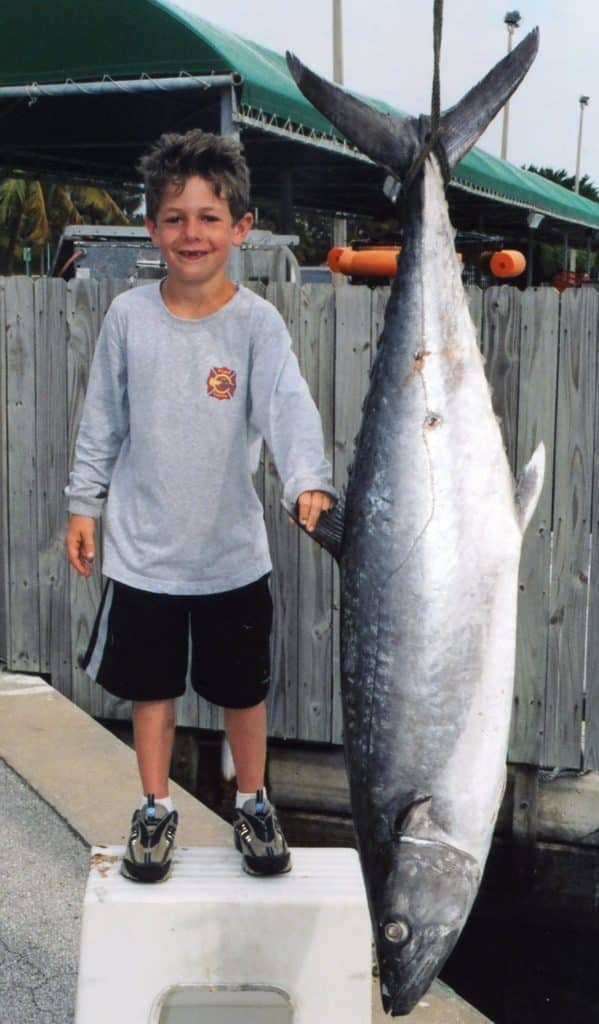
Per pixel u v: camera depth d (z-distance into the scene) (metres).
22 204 26.45
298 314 4.68
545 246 19.97
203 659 2.73
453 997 3.13
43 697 5.08
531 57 2.03
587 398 4.40
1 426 5.33
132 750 4.46
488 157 12.55
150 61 5.67
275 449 2.44
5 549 5.43
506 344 4.44
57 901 3.33
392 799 1.88
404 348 2.04
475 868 1.86
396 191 2.11
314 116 6.41
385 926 1.84
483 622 1.91
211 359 2.58
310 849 2.79
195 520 2.62
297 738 5.06
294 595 4.96
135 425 2.63
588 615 4.57
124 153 10.55
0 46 5.91
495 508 1.97
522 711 4.70
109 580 2.73
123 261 7.55
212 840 3.64
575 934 4.90
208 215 2.47
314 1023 2.46
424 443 1.99
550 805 4.90
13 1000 2.84
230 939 2.45
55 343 5.17
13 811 3.93
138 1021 2.45
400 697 1.89
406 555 1.93
